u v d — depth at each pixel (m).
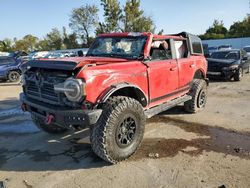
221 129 5.71
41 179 3.86
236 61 12.91
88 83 3.84
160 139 5.18
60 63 4.03
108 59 4.64
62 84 3.90
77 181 3.77
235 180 3.70
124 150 4.21
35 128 6.09
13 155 4.68
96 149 4.01
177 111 7.05
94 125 3.96
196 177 3.79
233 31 56.47
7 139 5.44
